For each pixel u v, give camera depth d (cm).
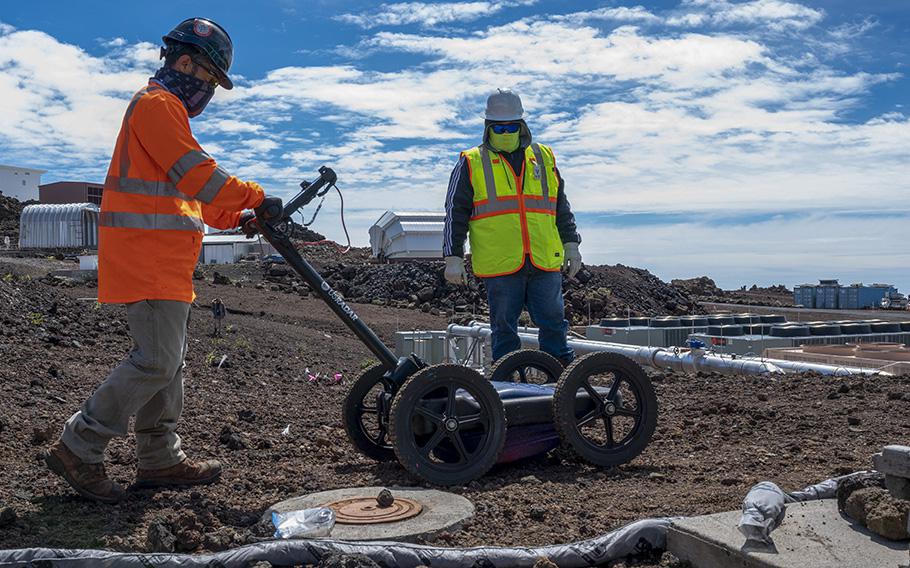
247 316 2061
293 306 2469
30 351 846
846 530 301
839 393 673
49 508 377
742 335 1347
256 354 1255
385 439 518
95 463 383
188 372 902
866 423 559
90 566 290
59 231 4038
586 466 483
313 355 1448
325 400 782
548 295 598
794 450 493
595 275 3391
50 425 505
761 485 337
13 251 3922
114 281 378
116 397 380
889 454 305
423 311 2825
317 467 486
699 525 313
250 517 374
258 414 652
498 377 544
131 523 363
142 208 379
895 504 291
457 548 310
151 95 379
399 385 458
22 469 441
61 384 707
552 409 479
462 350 1445
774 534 299
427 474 425
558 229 627
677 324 1495
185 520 345
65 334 1027
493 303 594
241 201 396
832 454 479
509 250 582
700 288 4138
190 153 379
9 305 1082
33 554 289
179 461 426
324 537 331
